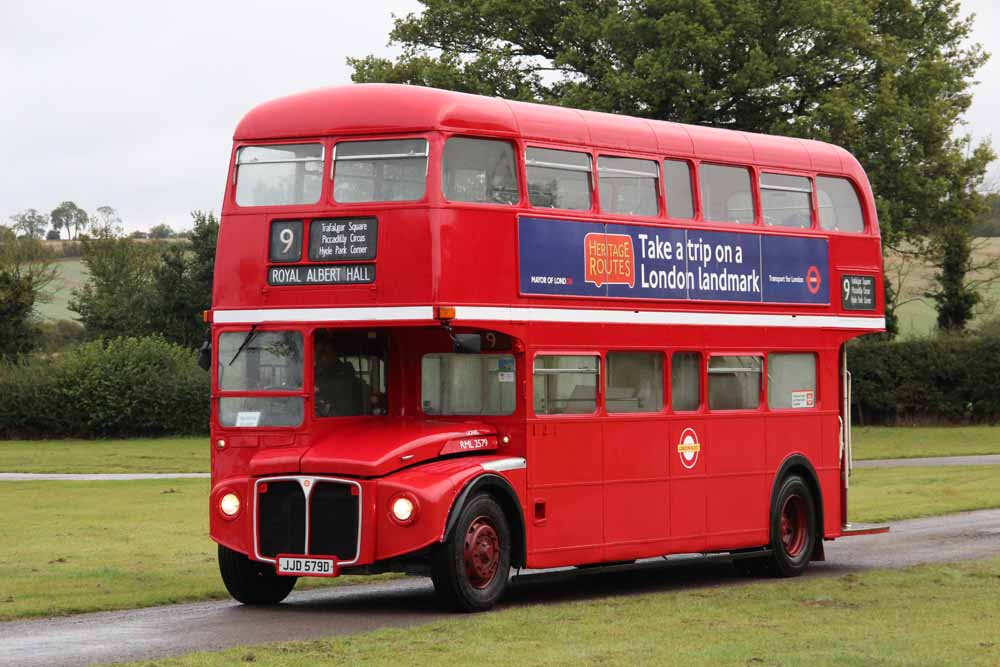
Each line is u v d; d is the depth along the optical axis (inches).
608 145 687.7
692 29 1909.4
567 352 658.2
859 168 847.7
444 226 608.7
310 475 601.0
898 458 1839.3
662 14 1967.3
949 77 2114.9
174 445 2340.1
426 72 2073.1
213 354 642.8
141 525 1034.1
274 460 608.1
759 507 765.9
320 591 719.7
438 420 647.8
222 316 641.6
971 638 501.0
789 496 786.8
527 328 639.1
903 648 478.0
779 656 459.8
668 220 716.0
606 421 679.1
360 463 591.2
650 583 748.6
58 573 752.3
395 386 656.4
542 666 443.2
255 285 634.8
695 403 732.7
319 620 579.5
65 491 1363.2
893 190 2015.3
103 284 3627.0
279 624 567.5
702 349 733.9
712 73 1964.8
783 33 2007.9
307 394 621.3
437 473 597.9
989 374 2491.4
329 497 597.3
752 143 776.9
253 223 636.7
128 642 519.2
